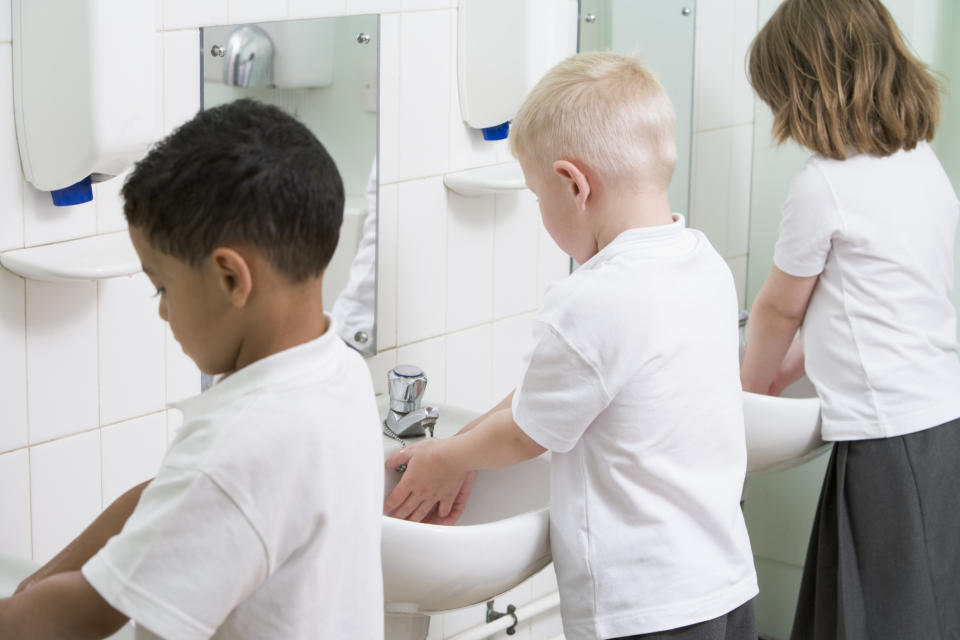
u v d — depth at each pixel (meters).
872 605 2.06
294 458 0.95
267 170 0.95
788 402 2.06
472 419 1.90
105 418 1.61
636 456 1.44
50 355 1.53
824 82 2.00
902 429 2.02
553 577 2.50
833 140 2.01
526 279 2.26
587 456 1.48
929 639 2.05
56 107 1.41
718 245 2.75
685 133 2.57
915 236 2.03
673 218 1.55
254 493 0.93
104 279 1.56
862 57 1.99
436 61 1.98
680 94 2.54
